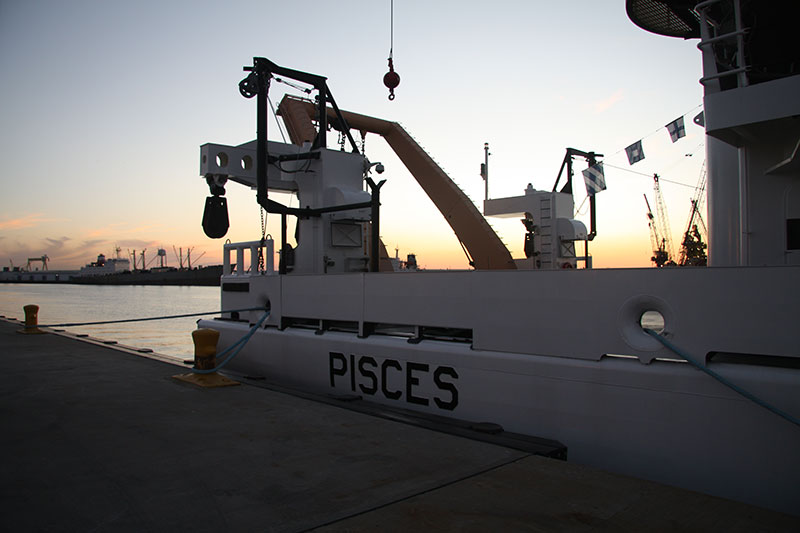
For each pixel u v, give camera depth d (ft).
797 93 14.32
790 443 11.16
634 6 22.80
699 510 9.59
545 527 8.86
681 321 12.54
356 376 20.35
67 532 8.78
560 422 14.40
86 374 24.21
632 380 13.16
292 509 9.58
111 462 12.21
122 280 621.31
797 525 9.02
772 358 12.28
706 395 12.14
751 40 17.63
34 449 13.19
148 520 9.18
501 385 15.65
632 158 30.09
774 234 16.92
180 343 90.17
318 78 31.40
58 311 166.61
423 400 17.84
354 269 30.83
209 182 30.91
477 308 16.39
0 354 31.12
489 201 45.39
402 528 8.79
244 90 29.43
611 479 11.04
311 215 29.66
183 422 15.70
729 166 19.31
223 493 10.36
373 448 13.20
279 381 24.54
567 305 14.40
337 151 30.63
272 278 25.46
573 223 41.11
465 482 10.86
